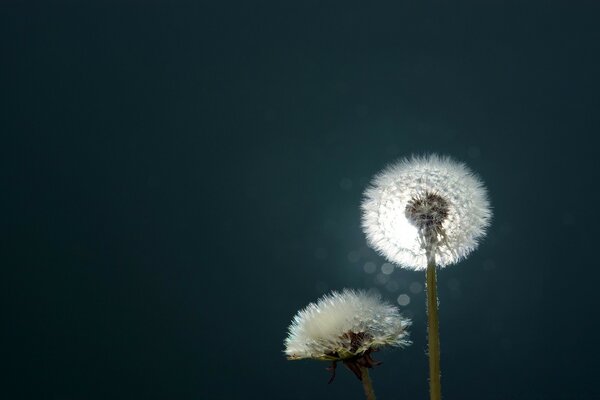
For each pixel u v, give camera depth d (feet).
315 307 1.06
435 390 0.98
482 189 1.18
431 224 1.12
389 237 1.14
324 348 1.02
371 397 1.01
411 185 1.16
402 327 1.03
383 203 1.16
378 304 1.05
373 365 1.01
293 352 1.03
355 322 1.02
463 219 1.13
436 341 0.99
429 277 1.03
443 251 1.12
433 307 1.01
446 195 1.14
